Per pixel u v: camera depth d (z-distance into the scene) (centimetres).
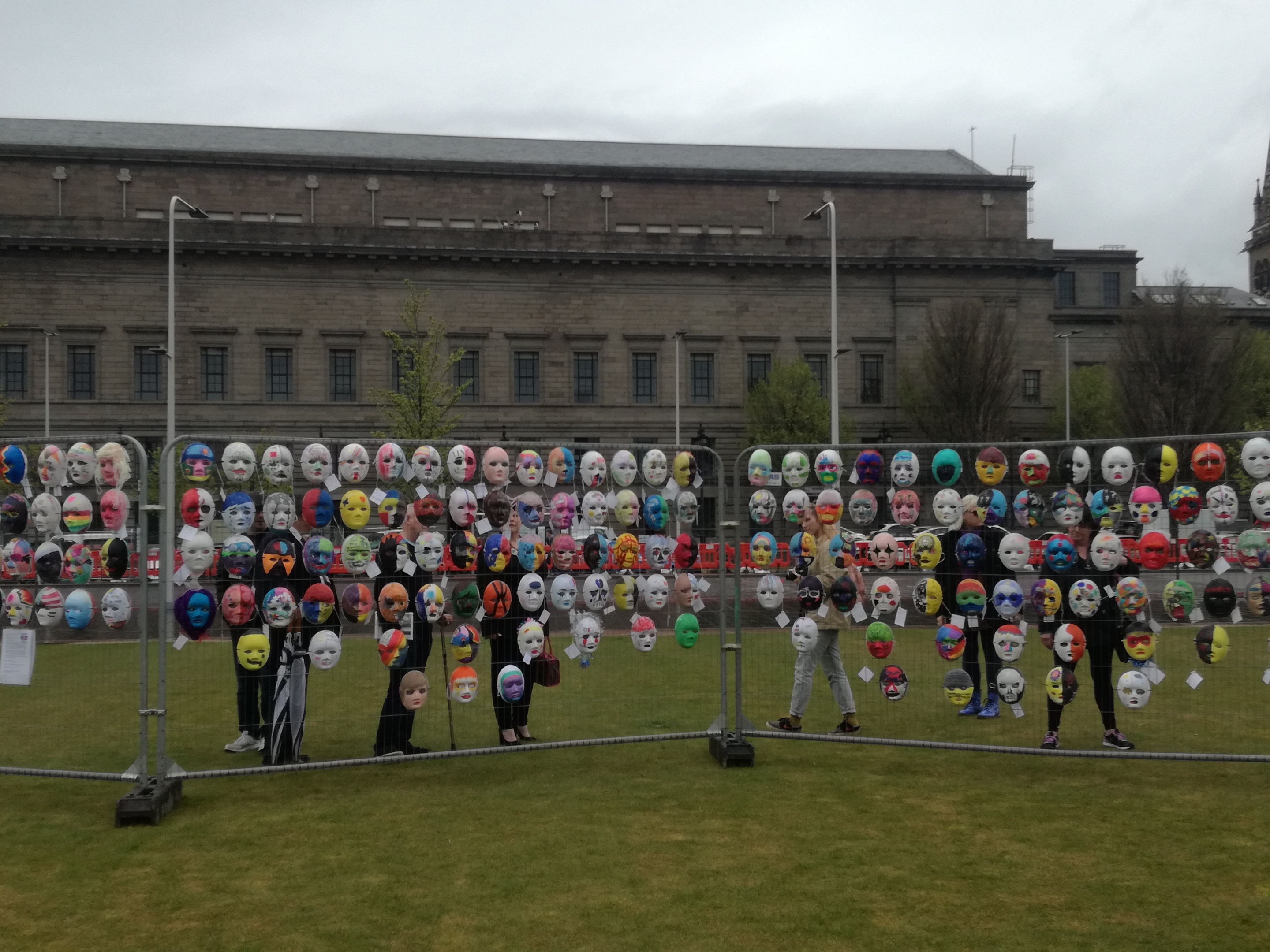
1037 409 6144
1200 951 496
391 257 5606
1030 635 1511
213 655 1432
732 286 5950
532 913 545
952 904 552
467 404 5722
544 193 6341
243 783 814
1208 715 1006
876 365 6050
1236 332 5059
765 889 575
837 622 939
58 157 5819
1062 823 689
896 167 7138
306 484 919
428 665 1338
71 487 841
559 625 1614
